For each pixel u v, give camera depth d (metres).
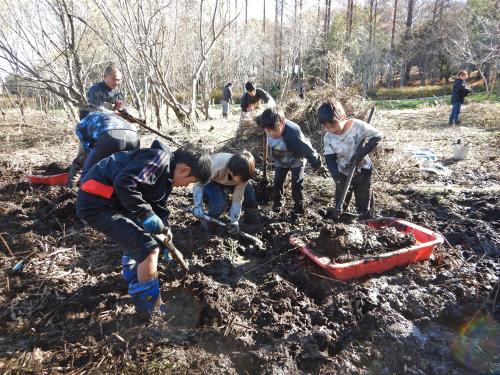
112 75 5.17
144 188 2.41
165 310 2.71
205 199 3.99
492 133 8.94
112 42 9.72
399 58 30.86
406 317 2.65
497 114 11.13
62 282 3.04
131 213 2.62
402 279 2.96
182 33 13.02
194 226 3.95
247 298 2.77
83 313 2.70
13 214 4.29
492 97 18.39
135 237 2.46
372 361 2.29
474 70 31.14
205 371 2.17
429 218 4.13
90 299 2.80
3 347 2.40
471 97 20.11
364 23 31.98
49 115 12.93
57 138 9.47
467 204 4.55
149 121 12.48
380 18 34.69
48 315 2.68
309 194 4.88
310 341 2.39
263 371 2.20
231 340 2.39
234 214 3.68
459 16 28.39
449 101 19.20
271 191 4.72
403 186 5.25
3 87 12.59
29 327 2.58
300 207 4.19
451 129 9.90
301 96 9.29
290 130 3.74
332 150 3.48
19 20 8.84
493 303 2.71
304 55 19.02
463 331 2.55
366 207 3.74
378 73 32.12
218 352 2.33
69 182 4.97
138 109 10.86
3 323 2.62
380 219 3.59
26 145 8.65
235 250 3.53
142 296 2.58
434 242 3.12
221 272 3.17
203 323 2.59
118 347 2.35
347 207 3.83
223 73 17.73
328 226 3.09
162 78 10.12
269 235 3.79
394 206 4.44
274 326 2.51
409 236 3.20
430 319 2.61
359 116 6.94
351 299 2.75
